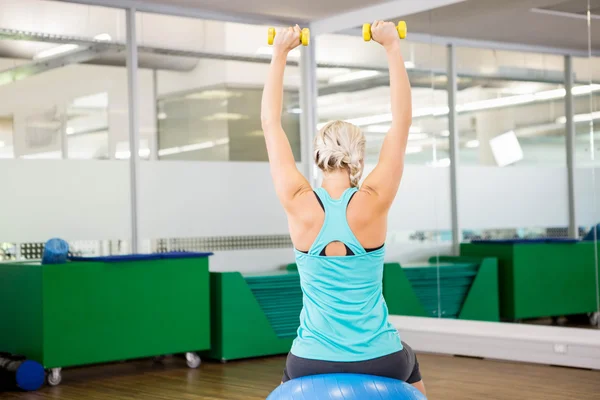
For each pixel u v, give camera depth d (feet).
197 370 21.06
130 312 20.39
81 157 22.39
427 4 23.52
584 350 19.81
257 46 25.88
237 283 22.41
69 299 19.34
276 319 23.39
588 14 20.06
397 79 7.61
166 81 23.97
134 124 23.24
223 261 24.97
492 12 22.33
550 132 20.99
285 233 26.40
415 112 24.81
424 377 19.33
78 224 22.30
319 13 25.79
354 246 7.13
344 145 7.50
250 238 25.59
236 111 25.40
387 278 25.53
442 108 23.89
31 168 21.57
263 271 25.82
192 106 24.48
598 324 19.99
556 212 20.90
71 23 22.30
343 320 7.14
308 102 27.27
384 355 7.17
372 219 7.23
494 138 22.39
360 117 26.53
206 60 24.80
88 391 18.34
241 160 25.48
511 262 22.11
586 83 20.08
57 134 22.03
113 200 22.91
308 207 7.32
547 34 20.94
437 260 24.17
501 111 22.15
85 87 22.50
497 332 21.86
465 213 23.35
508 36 21.93
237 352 22.34
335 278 7.14
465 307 23.18
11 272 19.92
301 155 27.27
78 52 22.40
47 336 18.97
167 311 21.07
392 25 7.64
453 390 17.70
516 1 21.68
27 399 17.44
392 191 7.34
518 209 21.83
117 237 22.95
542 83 21.09
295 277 23.86
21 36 21.53
